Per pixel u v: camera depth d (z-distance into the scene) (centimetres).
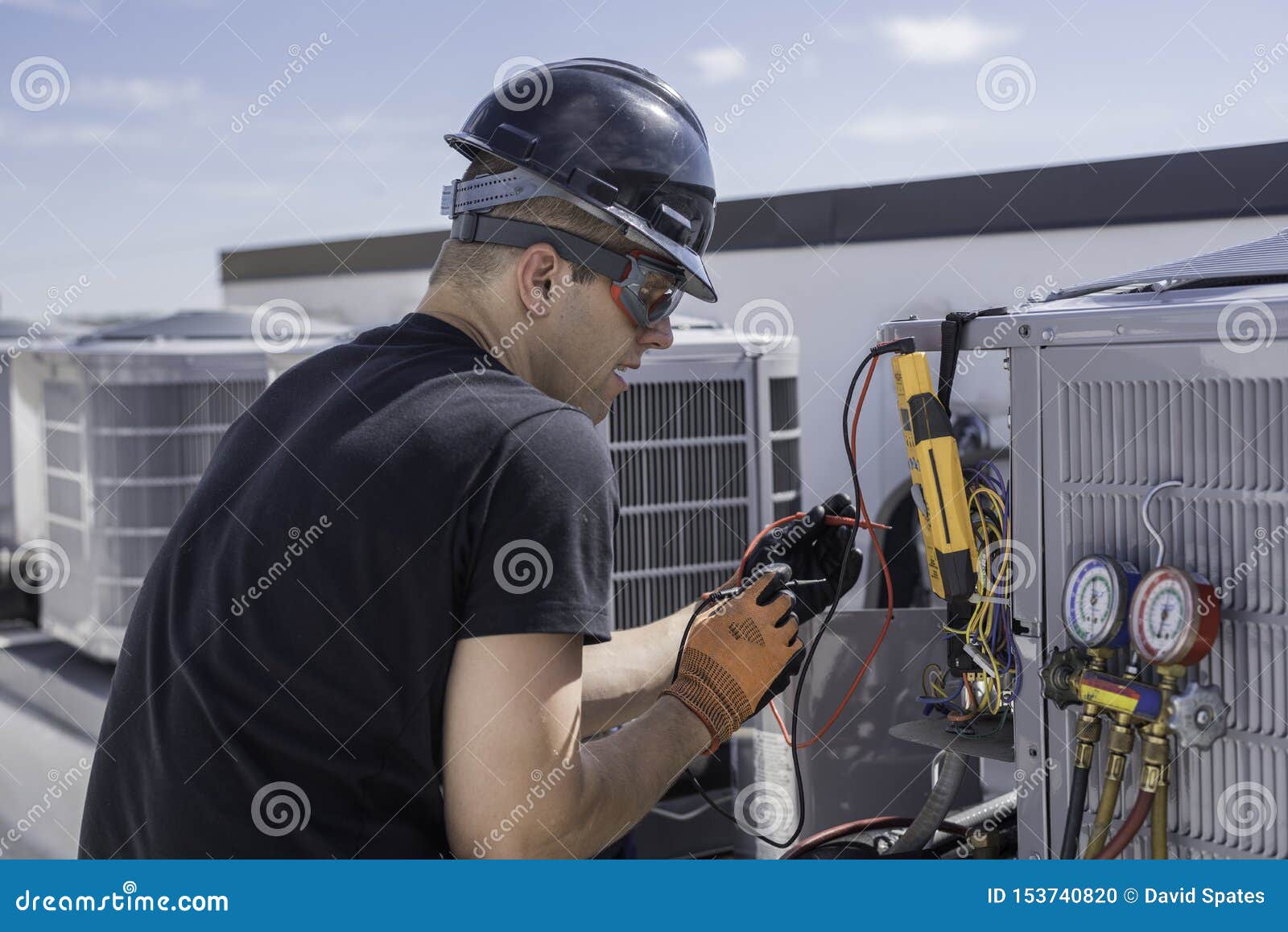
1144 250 391
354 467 115
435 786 119
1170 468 122
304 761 116
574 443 116
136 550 462
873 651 172
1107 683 123
